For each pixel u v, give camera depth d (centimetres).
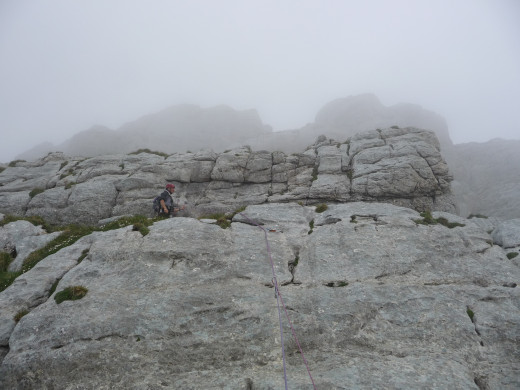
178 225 1728
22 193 2577
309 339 1164
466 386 973
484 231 1795
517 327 1194
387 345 1143
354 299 1306
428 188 2408
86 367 1044
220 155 2831
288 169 2742
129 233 1667
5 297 1308
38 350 1077
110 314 1204
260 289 1373
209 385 995
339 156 2722
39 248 1738
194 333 1160
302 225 1856
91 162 2936
